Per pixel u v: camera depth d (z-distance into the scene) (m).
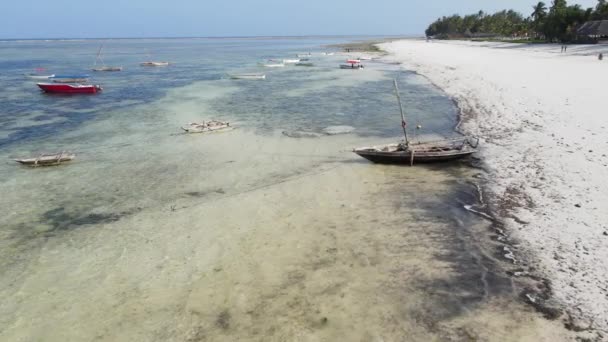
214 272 11.60
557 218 13.29
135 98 39.31
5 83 50.75
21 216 15.45
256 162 20.59
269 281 11.10
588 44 80.12
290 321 9.61
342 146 22.86
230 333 9.34
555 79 37.00
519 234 12.74
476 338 8.84
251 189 17.33
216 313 9.99
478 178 17.55
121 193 17.31
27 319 10.07
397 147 20.42
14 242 13.67
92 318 10.00
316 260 12.00
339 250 12.49
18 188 17.98
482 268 11.30
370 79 51.81
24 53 127.69
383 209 15.14
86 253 12.88
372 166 19.58
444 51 93.62
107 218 15.20
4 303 10.68
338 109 32.72
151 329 9.55
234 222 14.48
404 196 16.19
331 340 8.98
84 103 36.91
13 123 29.45
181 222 14.65
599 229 12.34
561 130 21.81
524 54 69.75
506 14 165.25
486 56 70.88
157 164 20.64
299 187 17.34
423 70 59.09
